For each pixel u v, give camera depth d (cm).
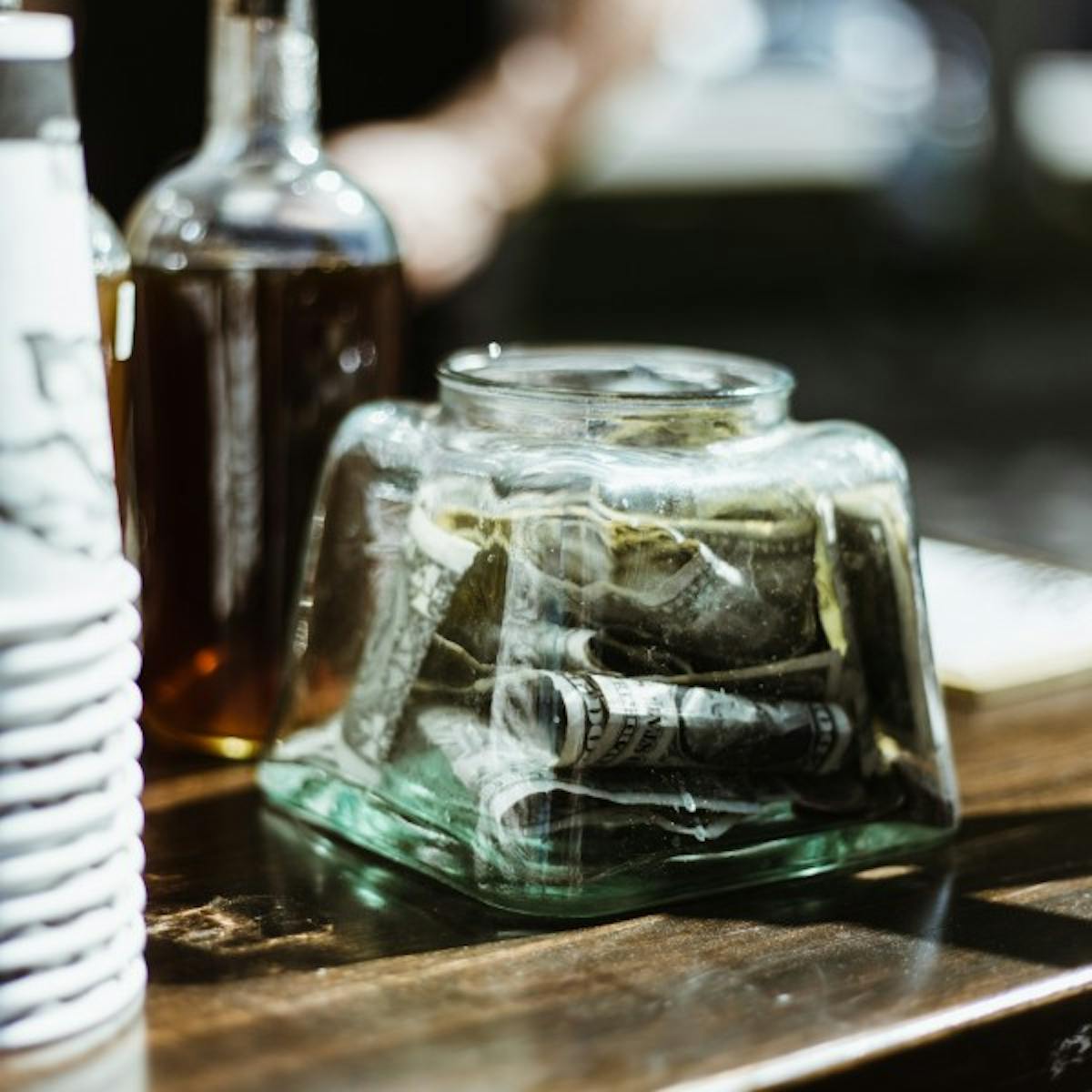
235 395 81
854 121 405
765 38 396
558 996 66
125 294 77
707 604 71
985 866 74
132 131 145
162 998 65
